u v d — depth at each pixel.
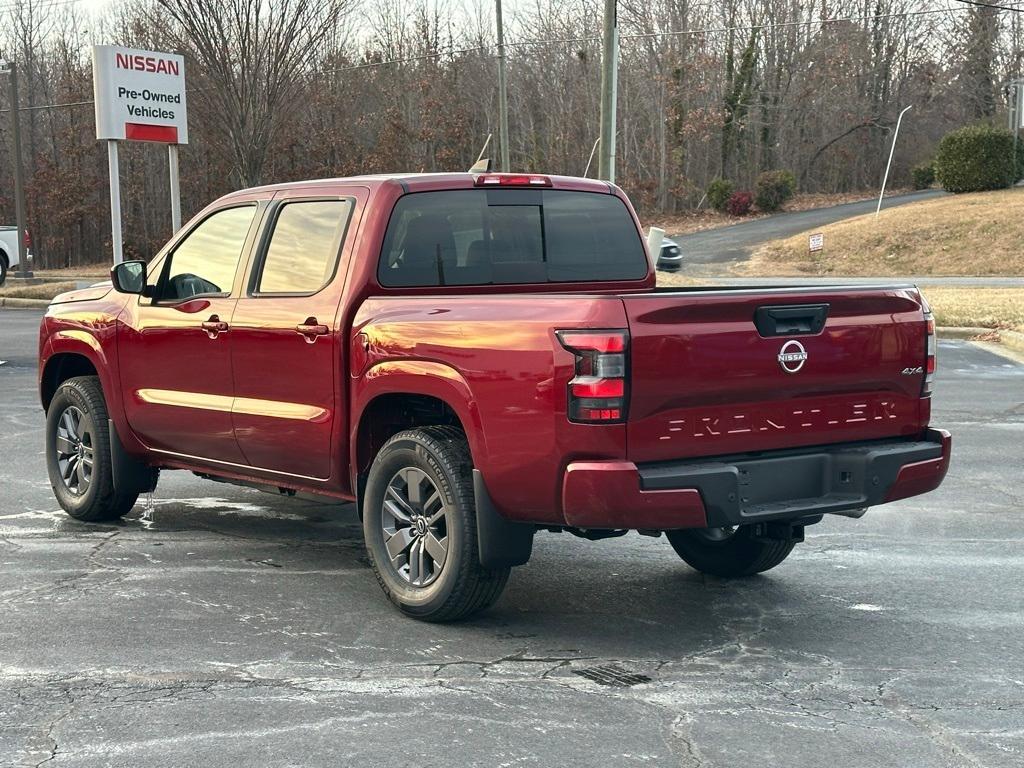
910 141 74.69
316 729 4.18
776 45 68.75
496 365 4.98
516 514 5.04
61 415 7.64
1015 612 5.76
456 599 5.30
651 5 61.66
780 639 5.32
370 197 5.86
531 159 60.75
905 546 7.11
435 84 55.34
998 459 9.90
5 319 24.97
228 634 5.28
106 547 6.88
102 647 5.08
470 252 6.05
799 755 4.00
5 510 7.84
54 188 54.41
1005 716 4.39
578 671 4.84
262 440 6.24
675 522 4.78
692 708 4.43
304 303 5.97
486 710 4.38
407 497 5.59
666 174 62.41
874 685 4.71
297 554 6.77
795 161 70.50
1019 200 43.41
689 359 4.79
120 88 24.52
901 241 40.16
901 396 5.45
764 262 40.47
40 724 4.22
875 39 72.88
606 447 4.70
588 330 4.68
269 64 32.78
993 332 20.12
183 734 4.12
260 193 6.47
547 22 61.03
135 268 6.95
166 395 6.79
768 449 5.09
